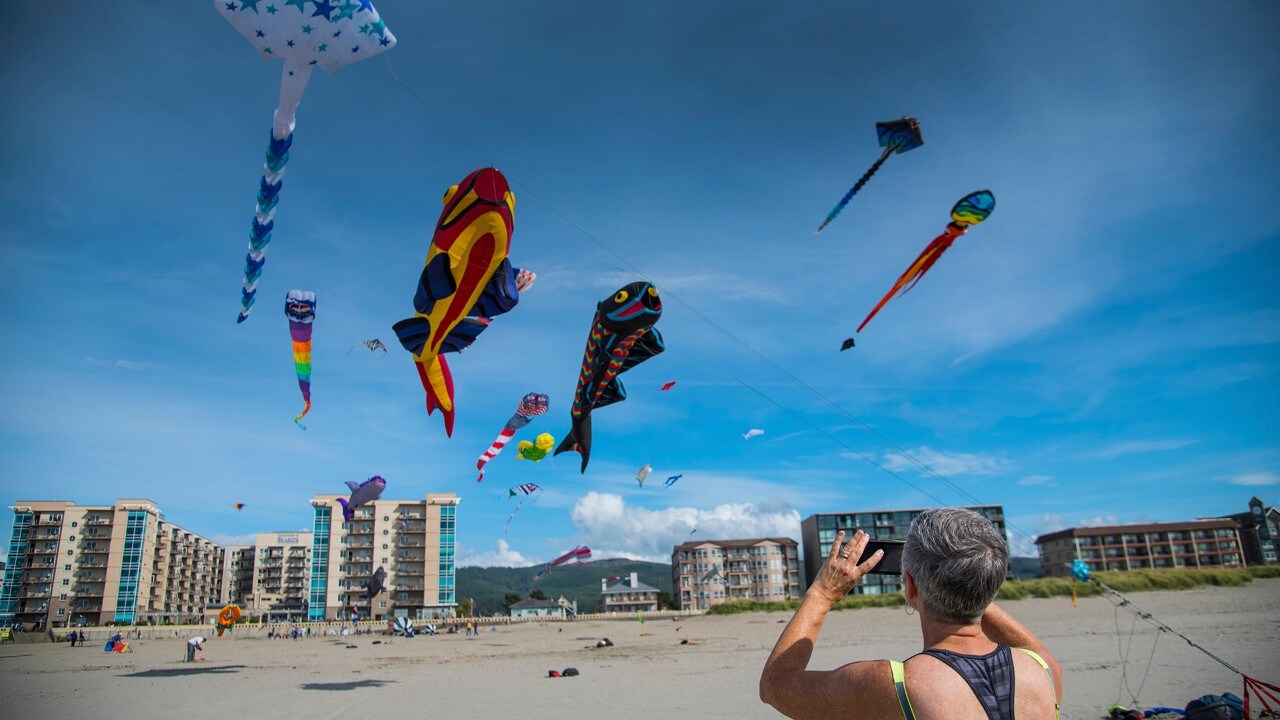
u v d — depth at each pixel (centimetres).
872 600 4172
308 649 3475
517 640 3862
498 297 743
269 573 10506
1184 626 2081
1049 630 2264
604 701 1277
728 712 1137
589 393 912
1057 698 186
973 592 181
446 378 825
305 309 855
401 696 1420
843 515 8669
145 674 2055
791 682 190
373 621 6862
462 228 693
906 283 781
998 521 5459
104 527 8794
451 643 3750
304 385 926
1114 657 1480
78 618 8481
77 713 1298
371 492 1337
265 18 544
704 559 9488
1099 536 8562
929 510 202
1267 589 3428
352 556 8400
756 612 5434
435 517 8581
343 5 538
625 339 864
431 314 751
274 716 1210
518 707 1235
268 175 608
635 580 10656
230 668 2222
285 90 577
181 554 10006
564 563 2486
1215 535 8381
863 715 176
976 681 173
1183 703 979
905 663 179
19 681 1914
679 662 2022
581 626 5581
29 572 8531
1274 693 1015
